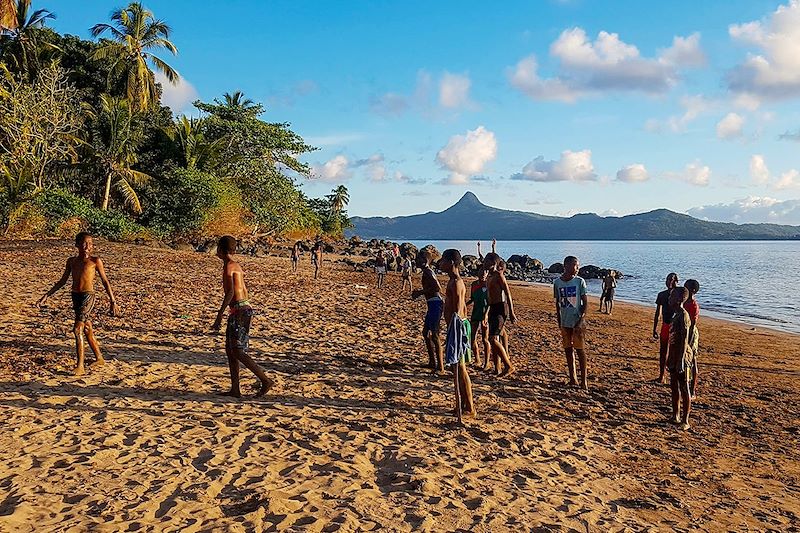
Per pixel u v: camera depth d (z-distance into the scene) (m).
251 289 20.17
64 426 5.88
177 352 9.49
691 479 5.89
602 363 11.92
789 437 7.55
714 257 104.62
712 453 6.75
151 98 43.06
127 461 5.16
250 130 44.34
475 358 10.55
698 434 7.44
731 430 7.71
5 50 37.09
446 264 7.08
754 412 8.70
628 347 14.36
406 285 25.17
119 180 37.22
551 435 6.85
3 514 4.05
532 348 13.05
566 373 10.49
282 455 5.54
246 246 39.34
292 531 4.09
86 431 5.79
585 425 7.41
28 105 31.17
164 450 5.45
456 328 6.96
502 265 9.70
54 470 4.87
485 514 4.59
